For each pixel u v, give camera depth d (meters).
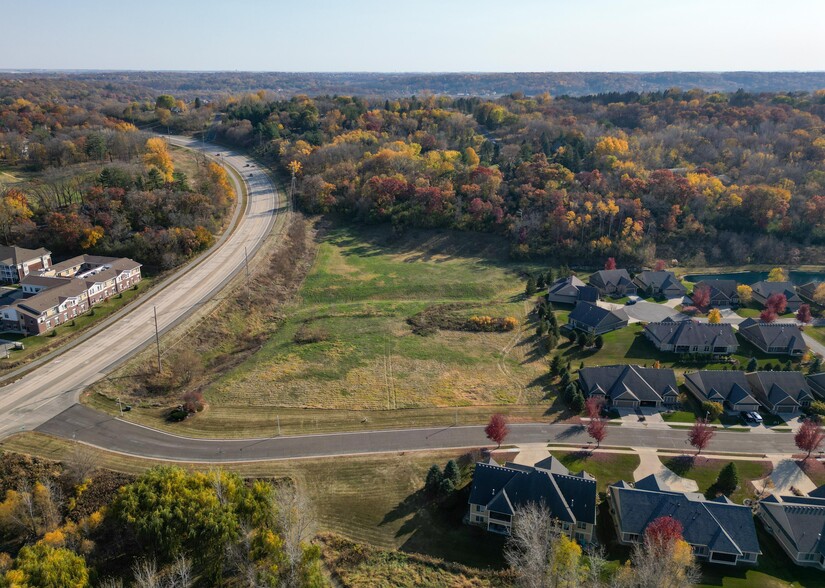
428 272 140.75
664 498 63.50
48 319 97.50
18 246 120.00
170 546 53.88
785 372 91.25
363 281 134.62
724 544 59.66
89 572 52.06
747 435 82.69
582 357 104.62
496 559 60.25
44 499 60.69
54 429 74.19
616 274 135.00
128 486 58.88
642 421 85.19
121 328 100.25
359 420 83.25
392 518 65.06
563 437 80.94
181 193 142.75
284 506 58.72
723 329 107.38
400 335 111.44
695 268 150.38
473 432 81.38
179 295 113.44
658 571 51.53
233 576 56.34
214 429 78.81
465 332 114.00
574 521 61.47
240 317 111.31
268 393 88.75
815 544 60.38
